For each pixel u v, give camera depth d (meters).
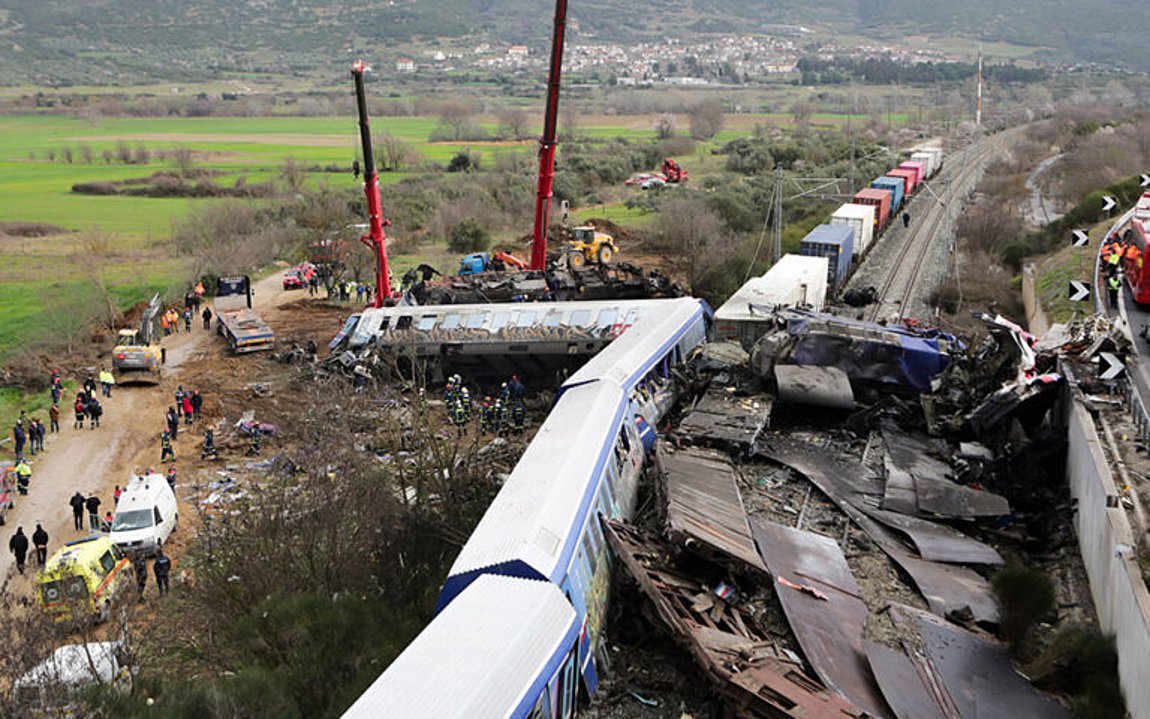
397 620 21.28
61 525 32.56
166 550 29.89
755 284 45.31
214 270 71.69
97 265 69.38
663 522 23.52
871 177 107.31
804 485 27.55
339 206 93.56
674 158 151.00
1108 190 70.62
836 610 20.42
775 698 16.47
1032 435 29.75
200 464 37.00
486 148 159.00
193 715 17.58
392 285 60.06
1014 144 129.00
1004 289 56.44
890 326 37.59
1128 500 21.19
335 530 23.62
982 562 23.44
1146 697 15.89
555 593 17.19
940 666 18.95
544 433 25.28
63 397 45.78
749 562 21.02
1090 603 21.44
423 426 31.17
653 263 71.19
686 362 36.78
